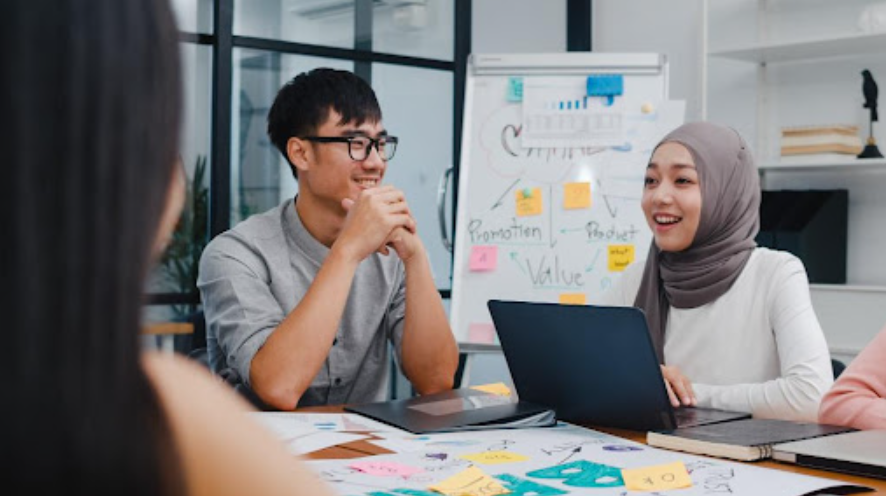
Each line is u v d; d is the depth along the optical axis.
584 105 3.29
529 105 3.32
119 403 0.30
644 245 3.17
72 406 0.29
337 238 2.08
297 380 1.93
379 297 2.27
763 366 2.00
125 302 0.30
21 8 0.28
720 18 4.32
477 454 1.40
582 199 3.24
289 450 0.36
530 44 4.77
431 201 4.17
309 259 2.23
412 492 1.18
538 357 1.68
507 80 3.36
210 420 0.34
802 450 1.33
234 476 0.34
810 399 1.76
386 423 1.64
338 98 2.21
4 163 0.28
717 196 2.05
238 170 3.57
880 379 1.63
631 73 3.28
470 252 3.30
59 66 0.29
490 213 3.31
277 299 2.18
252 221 2.27
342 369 2.22
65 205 0.29
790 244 3.68
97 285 0.29
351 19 3.88
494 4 4.61
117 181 0.30
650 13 4.57
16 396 0.28
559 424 1.67
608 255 3.20
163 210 0.32
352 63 3.88
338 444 1.47
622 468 1.31
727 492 1.18
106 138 0.30
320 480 0.37
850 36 3.60
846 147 3.75
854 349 3.57
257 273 2.17
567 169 3.28
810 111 4.04
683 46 4.46
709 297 2.04
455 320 3.28
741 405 1.78
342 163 2.20
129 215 0.30
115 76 0.30
